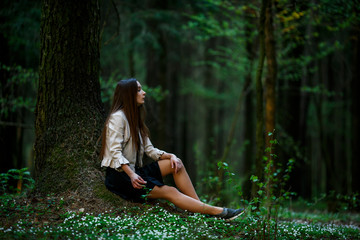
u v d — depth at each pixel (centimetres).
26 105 654
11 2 663
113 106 356
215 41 1342
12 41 679
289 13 677
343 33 866
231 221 355
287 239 324
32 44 708
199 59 1562
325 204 850
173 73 1584
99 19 412
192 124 2194
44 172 377
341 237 363
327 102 1308
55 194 364
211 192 565
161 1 987
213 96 1700
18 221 309
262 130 524
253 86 1114
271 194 339
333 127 1348
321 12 659
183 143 1734
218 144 1830
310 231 368
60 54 385
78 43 389
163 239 279
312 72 1000
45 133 386
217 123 2105
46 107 389
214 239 299
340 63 1107
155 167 362
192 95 1923
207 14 891
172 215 339
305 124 1067
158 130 1213
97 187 364
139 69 1462
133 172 337
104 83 667
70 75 388
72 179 369
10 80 629
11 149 616
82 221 316
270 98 573
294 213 615
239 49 955
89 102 398
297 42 785
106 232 295
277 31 752
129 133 351
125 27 970
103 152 349
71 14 384
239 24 860
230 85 1739
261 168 510
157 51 1113
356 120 861
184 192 361
